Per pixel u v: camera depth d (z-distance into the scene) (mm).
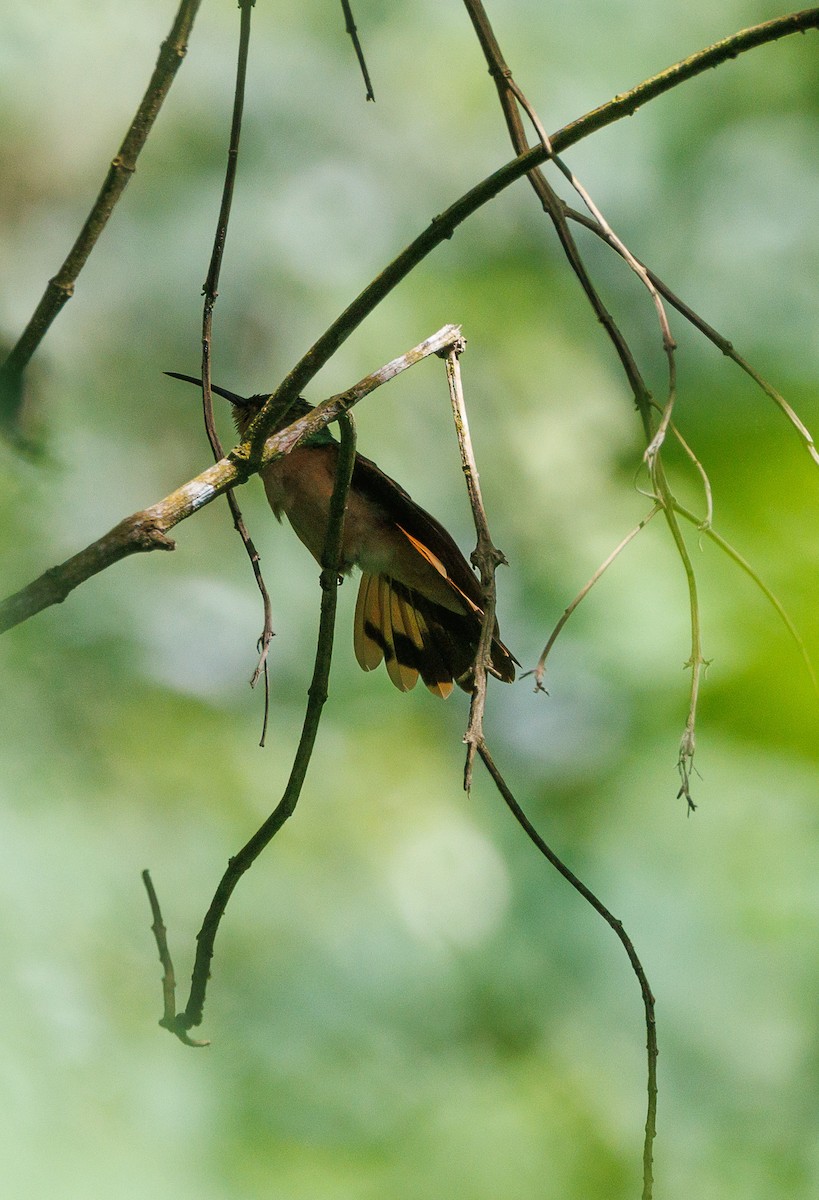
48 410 6176
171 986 4395
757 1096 9445
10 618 3959
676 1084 9555
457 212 4406
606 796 9367
